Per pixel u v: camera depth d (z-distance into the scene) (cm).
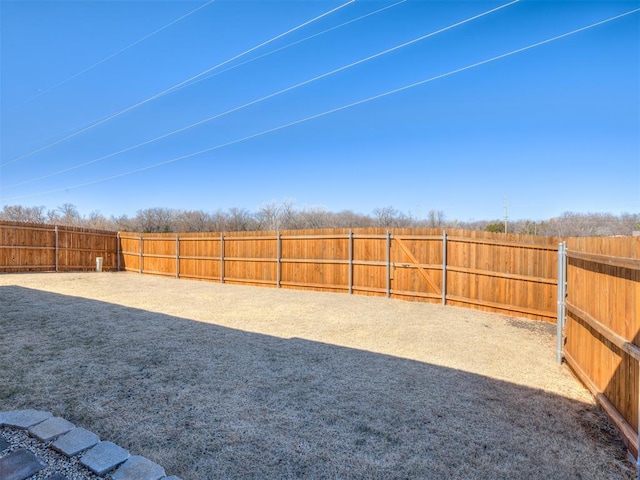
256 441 261
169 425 278
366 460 243
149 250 1456
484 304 793
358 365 430
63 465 215
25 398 312
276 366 419
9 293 862
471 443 268
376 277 948
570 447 267
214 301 855
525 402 342
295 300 882
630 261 264
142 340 506
